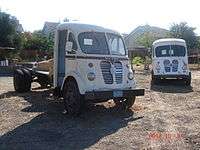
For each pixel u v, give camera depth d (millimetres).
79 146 8742
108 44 12500
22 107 13289
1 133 9867
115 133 9828
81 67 11891
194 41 53719
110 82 12062
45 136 9570
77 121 11219
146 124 10781
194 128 10250
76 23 12789
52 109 12969
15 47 41250
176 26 54344
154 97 15875
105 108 13188
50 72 15086
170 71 20781
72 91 11914
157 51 21359
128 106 13016
